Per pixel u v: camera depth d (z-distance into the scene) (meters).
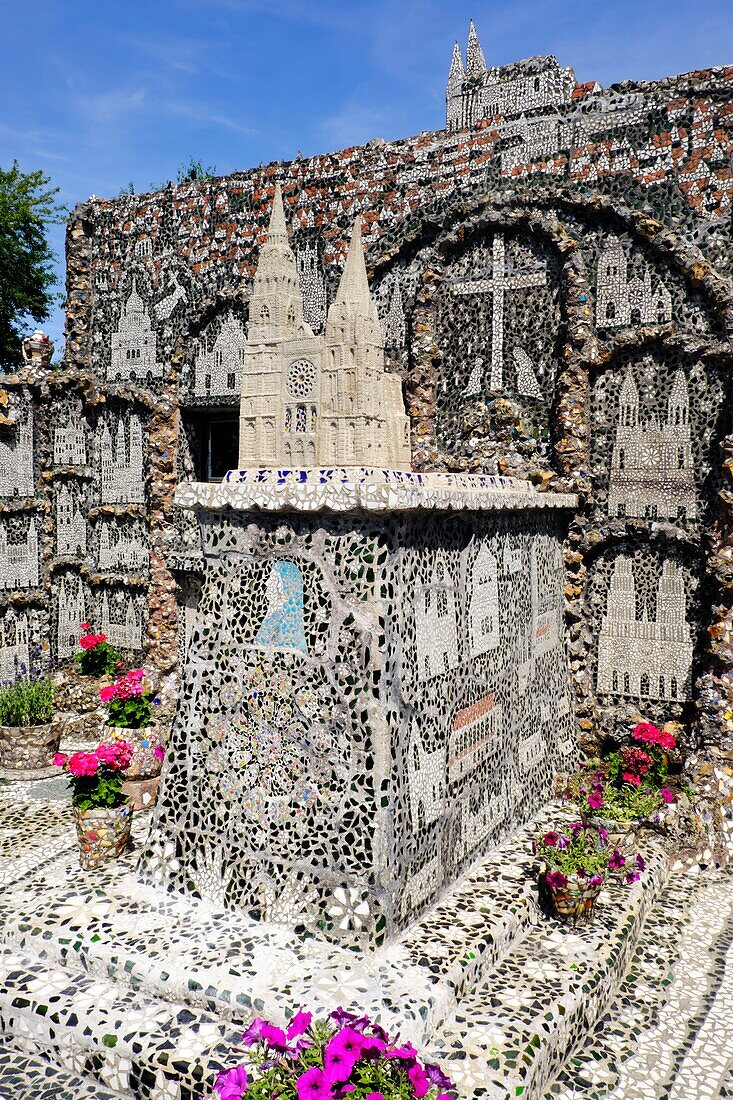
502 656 7.32
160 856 6.34
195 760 6.21
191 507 6.09
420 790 5.88
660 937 6.75
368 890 5.40
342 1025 3.95
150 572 11.64
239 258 11.13
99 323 12.28
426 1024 4.80
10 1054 5.15
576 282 8.97
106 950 5.44
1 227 16.75
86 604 12.40
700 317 8.52
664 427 8.76
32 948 5.64
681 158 8.50
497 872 6.65
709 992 6.08
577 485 8.97
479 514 6.82
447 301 9.93
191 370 11.61
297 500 5.57
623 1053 5.38
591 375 9.12
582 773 8.79
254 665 5.94
